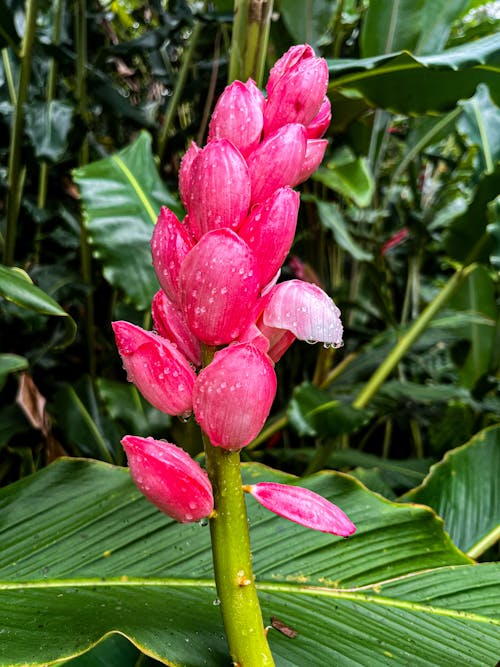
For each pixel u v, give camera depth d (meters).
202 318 0.24
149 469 0.24
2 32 0.66
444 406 0.88
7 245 0.71
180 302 0.25
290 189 0.24
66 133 0.63
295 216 0.24
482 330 0.88
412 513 0.39
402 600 0.33
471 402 0.76
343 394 0.82
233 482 0.25
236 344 0.23
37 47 0.77
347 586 0.34
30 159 0.73
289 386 0.98
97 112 1.07
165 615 0.30
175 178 0.92
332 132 0.76
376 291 0.86
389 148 1.34
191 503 0.24
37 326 0.60
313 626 0.31
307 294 0.24
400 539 0.37
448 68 0.47
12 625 0.29
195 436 0.59
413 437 1.05
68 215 0.81
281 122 0.27
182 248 0.25
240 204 0.24
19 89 0.69
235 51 0.49
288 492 0.25
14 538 0.37
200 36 0.83
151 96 1.06
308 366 1.00
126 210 0.58
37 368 0.75
